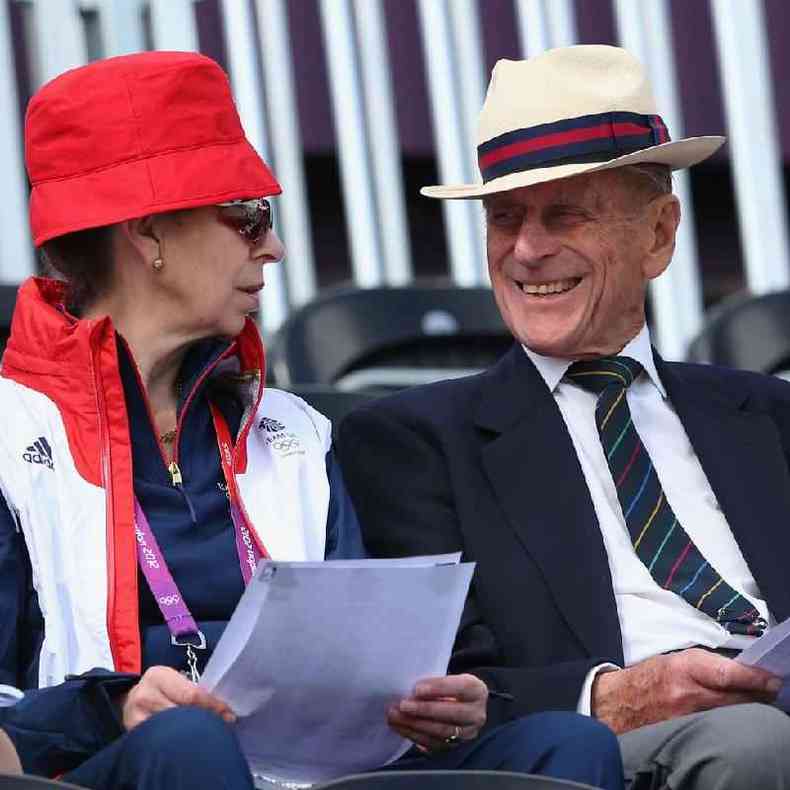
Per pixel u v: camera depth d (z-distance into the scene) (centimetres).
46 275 1364
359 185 2295
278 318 2192
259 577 1124
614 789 1178
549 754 1182
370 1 2306
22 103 2295
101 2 2048
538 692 1348
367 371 1891
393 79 2716
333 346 1870
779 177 2561
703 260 3177
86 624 1266
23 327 1326
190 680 1241
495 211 1495
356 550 1391
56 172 1332
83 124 1325
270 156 2227
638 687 1328
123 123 1324
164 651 1288
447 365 1936
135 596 1278
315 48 2648
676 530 1459
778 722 1228
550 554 1427
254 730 1182
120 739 1118
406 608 1166
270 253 1363
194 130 1333
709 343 1981
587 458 1481
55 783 987
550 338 1485
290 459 1386
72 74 1338
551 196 1476
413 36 2731
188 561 1319
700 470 1500
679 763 1252
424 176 2847
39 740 1170
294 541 1355
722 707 1248
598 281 1485
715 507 1489
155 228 1333
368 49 2305
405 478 1477
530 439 1472
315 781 1238
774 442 1513
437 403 1504
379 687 1189
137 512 1314
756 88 2552
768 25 3003
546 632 1409
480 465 1471
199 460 1357
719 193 3148
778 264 2539
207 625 1307
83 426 1305
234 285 1346
